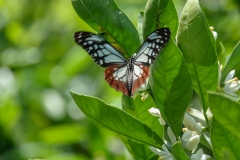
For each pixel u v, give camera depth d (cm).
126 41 169
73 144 240
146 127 166
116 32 169
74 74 265
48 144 230
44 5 295
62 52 288
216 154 159
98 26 169
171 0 167
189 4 164
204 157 166
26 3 296
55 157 218
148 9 167
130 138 167
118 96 217
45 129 224
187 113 167
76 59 254
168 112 165
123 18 169
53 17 292
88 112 166
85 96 165
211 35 165
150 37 163
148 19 167
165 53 162
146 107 172
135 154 173
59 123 257
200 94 167
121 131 167
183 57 162
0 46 293
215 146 159
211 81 166
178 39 165
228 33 225
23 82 263
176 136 166
